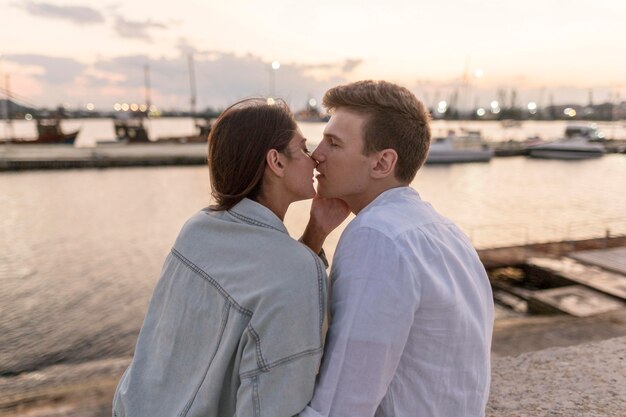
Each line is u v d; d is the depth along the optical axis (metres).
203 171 44.91
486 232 20.95
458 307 1.06
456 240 1.16
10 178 40.19
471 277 1.14
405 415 1.06
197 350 1.07
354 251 1.04
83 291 13.20
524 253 12.34
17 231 21.69
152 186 35.97
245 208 1.08
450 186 36.47
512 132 121.69
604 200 30.77
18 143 53.62
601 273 10.20
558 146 56.28
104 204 28.98
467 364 1.10
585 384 2.84
